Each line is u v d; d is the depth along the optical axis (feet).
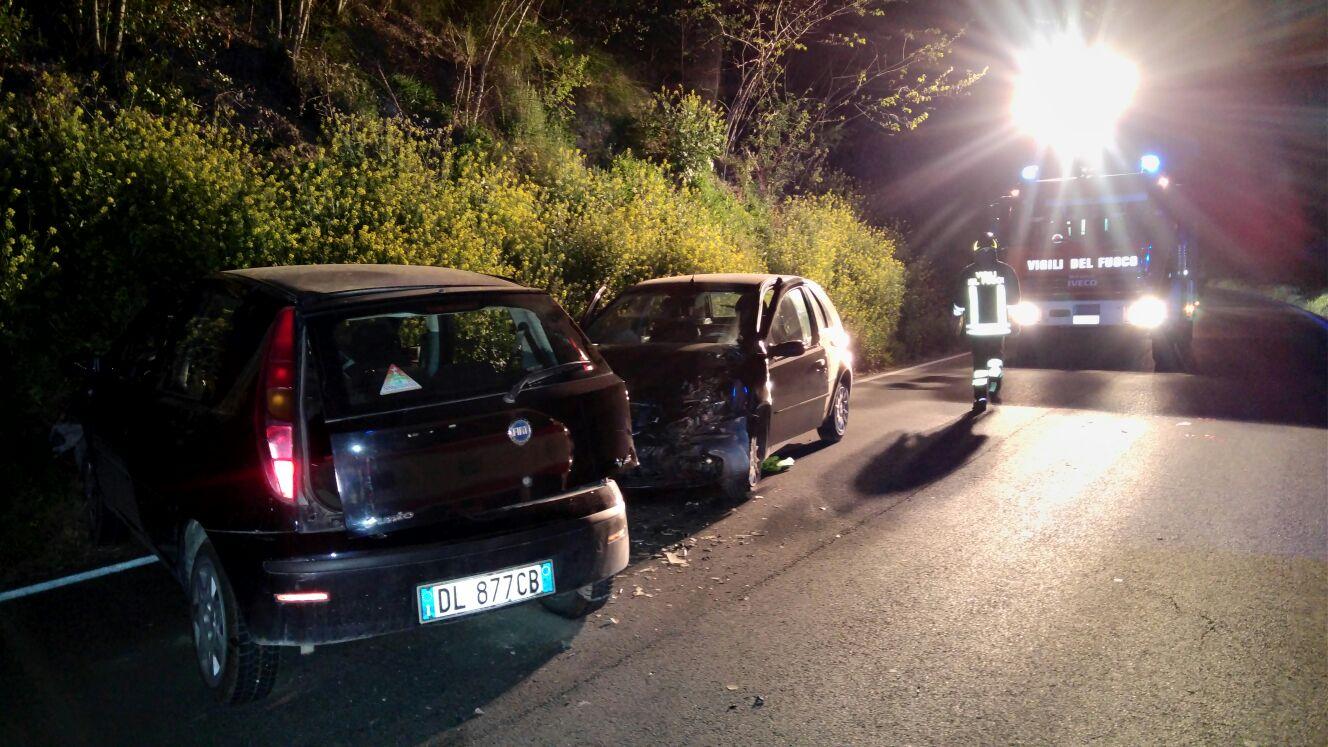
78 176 23.49
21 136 25.25
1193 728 12.10
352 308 13.29
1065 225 48.01
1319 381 39.93
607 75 56.24
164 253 24.02
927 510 22.02
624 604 16.70
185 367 15.11
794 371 26.25
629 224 38.06
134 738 12.21
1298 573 17.51
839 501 22.86
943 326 57.57
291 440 12.31
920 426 32.01
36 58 31.48
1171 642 14.69
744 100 60.29
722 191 54.03
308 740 12.19
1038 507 22.09
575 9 58.49
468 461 13.30
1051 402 36.40
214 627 13.32
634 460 15.67
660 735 12.19
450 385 13.66
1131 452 27.50
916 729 12.23
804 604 16.53
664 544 19.93
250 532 12.32
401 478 12.76
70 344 22.16
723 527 20.98
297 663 14.43
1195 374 42.96
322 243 27.81
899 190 79.66
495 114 45.39
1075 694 13.09
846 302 47.14
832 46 68.95
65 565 18.69
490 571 13.14
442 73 45.42
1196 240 49.78
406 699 13.28
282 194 29.43
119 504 16.89
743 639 15.14
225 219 25.31
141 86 31.58
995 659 14.23
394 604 12.48
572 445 14.47
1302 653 14.21
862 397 38.42
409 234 29.60
